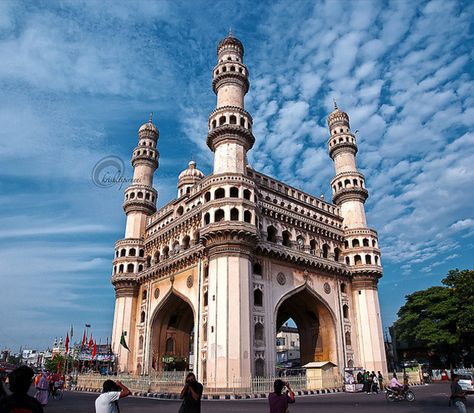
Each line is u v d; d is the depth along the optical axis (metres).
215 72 43.41
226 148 37.72
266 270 36.72
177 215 43.91
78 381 40.00
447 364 51.41
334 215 47.72
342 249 46.50
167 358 41.78
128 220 50.78
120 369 42.59
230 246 33.03
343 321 42.47
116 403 7.66
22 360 145.75
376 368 41.16
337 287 43.44
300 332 45.03
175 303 42.25
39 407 5.01
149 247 47.75
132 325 45.44
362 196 49.41
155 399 25.88
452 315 44.12
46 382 19.77
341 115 54.19
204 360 33.31
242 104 41.88
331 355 40.56
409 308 50.66
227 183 35.16
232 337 30.16
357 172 50.31
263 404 22.08
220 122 39.16
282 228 40.38
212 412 17.78
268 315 34.97
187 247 40.94
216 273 32.69
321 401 23.62
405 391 23.05
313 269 41.62
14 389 5.00
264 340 33.56
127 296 46.56
